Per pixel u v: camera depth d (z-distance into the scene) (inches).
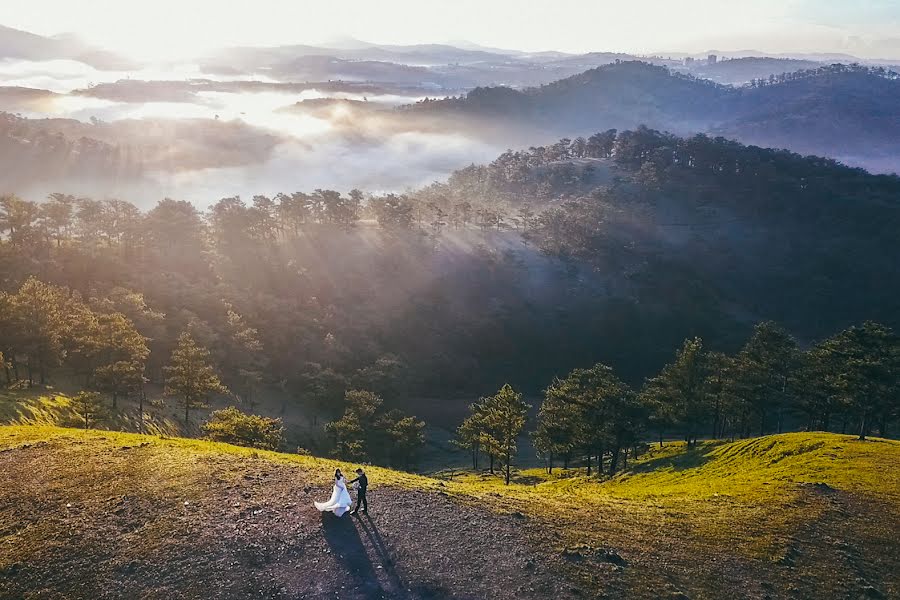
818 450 1902.1
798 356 3078.2
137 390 3587.6
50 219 6092.5
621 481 2384.4
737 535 1230.9
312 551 1008.2
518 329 7096.5
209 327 4928.6
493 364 6742.1
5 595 872.9
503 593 950.4
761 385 2817.4
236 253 6904.5
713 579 1057.5
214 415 2800.2
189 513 1115.3
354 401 4239.7
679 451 2662.4
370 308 6756.9
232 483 1264.8
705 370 3036.4
